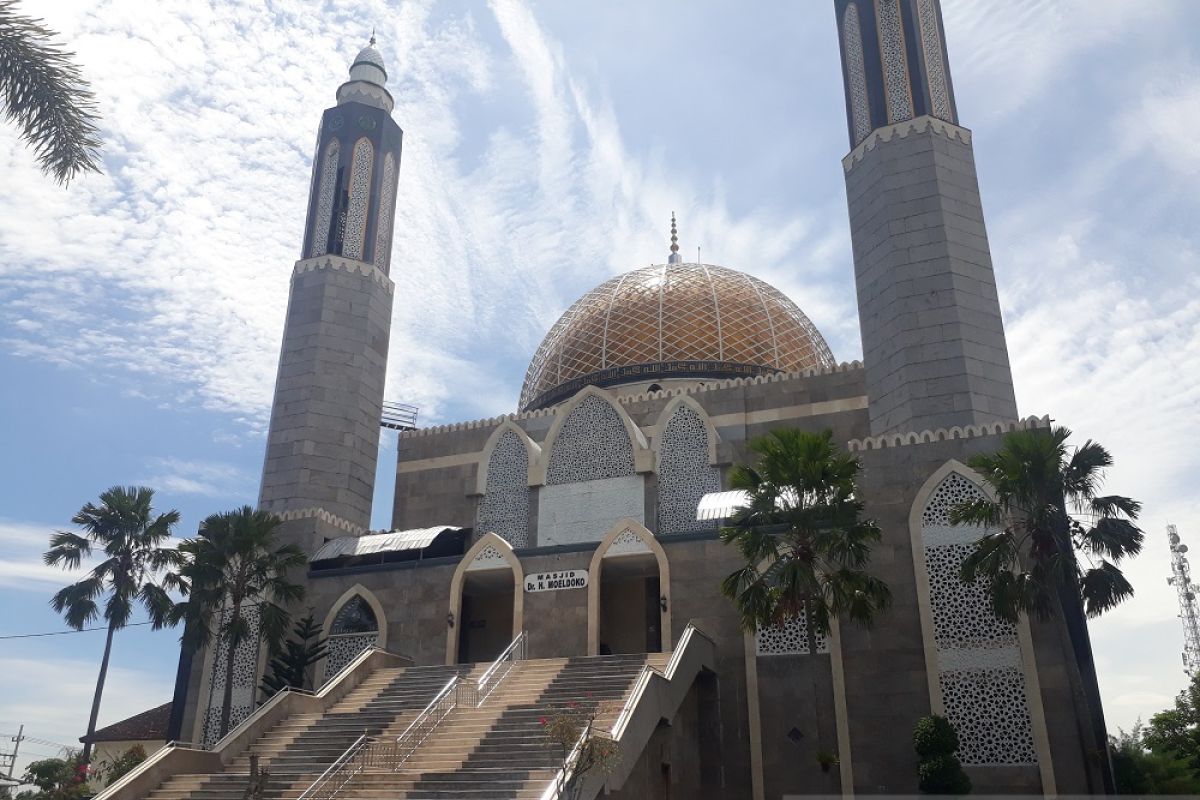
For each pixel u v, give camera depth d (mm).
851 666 25125
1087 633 23734
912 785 23594
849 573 22250
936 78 33031
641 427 34188
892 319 29688
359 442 36938
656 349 38625
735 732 25172
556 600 28266
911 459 26672
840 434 32219
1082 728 22453
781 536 26719
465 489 34719
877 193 31609
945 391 28000
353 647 30812
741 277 42781
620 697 22547
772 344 39312
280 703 24875
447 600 30219
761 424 33219
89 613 33031
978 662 24234
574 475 32281
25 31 13305
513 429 34125
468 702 23422
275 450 35969
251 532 29500
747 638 26031
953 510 22875
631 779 18984
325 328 37562
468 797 17969
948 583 25234
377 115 41969
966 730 23766
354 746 20422
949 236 29969
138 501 33938
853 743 24312
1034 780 22828
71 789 29844
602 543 28359
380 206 40906
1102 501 21266
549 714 20125
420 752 20625
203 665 32250
